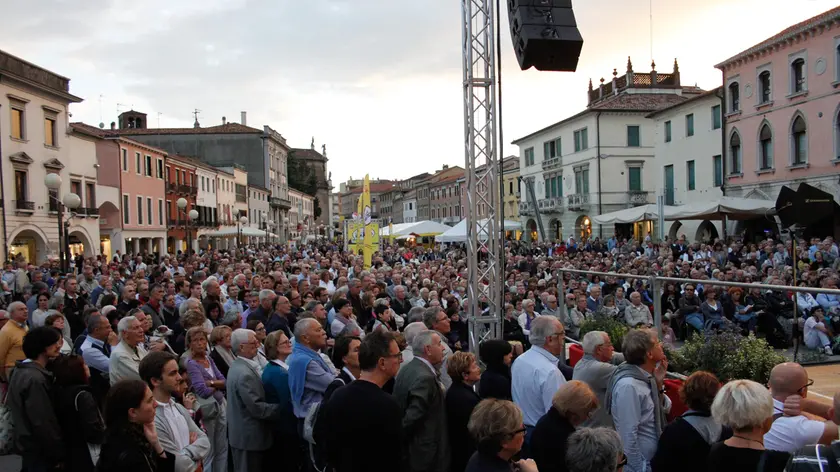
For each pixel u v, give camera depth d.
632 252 23.62
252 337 5.80
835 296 5.59
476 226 8.41
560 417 4.01
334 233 117.81
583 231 48.12
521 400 5.16
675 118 37.66
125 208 39.44
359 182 178.75
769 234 26.16
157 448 3.88
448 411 4.68
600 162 44.91
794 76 27.55
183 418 4.62
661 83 49.44
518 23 7.28
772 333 5.98
